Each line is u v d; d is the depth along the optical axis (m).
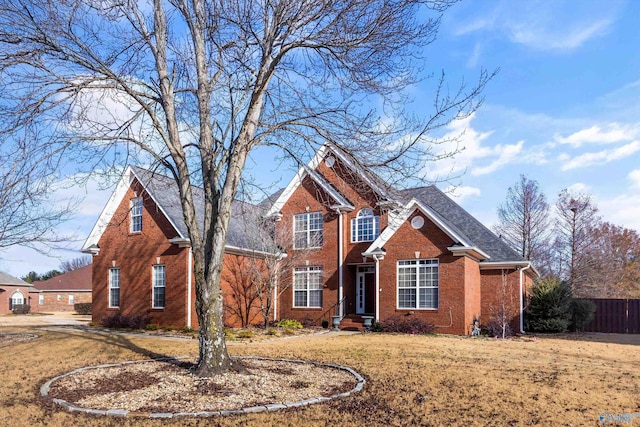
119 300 25.66
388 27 9.94
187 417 7.75
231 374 10.48
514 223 43.28
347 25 9.92
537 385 10.25
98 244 26.94
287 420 7.61
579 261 42.31
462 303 21.52
